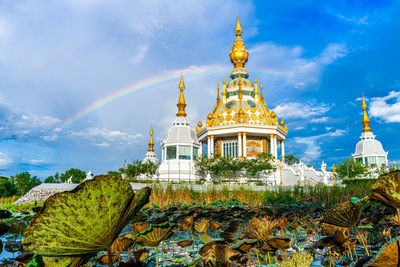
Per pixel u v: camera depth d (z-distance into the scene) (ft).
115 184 6.19
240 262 14.62
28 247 5.89
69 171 254.68
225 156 212.43
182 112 229.86
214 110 241.96
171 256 18.92
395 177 8.66
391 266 5.98
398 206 8.91
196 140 220.84
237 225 19.53
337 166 215.51
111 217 6.26
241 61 265.54
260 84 256.32
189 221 18.11
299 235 25.02
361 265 7.79
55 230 5.90
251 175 189.88
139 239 9.82
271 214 24.16
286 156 237.66
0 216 18.69
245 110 221.25
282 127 242.58
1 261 16.37
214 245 10.12
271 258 16.81
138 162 196.44
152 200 62.54
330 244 12.68
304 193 69.92
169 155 212.64
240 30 273.75
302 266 10.88
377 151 282.56
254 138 222.07
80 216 5.98
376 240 19.65
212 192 80.28
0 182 154.10
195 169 201.16
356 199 11.21
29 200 87.97
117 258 11.97
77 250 6.25
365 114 304.30
